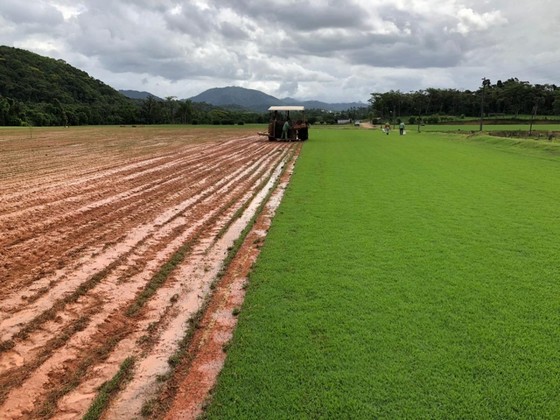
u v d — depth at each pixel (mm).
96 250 7512
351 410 3336
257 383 3684
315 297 5281
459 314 4785
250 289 5594
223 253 7344
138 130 57656
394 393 3502
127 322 5035
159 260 7055
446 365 3846
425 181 13773
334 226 8453
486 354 4012
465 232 7934
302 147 28547
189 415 3408
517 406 3346
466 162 19031
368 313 4840
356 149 26281
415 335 4352
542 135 39250
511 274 5918
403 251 6902
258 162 20641
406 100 121062
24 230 8633
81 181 14633
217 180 15164
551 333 4379
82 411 3551
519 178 14281
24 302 5520
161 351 4395
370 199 10984
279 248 7168
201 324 4887
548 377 3682
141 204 11172
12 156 22609
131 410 3516
